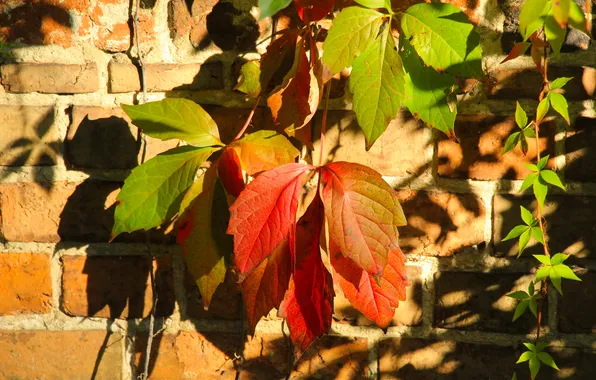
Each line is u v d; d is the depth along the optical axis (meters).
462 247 1.92
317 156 1.91
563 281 1.91
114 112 1.91
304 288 1.82
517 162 1.91
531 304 1.86
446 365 1.92
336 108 1.91
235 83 1.91
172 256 1.92
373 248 1.78
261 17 1.73
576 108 1.90
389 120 1.81
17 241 1.92
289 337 1.93
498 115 1.90
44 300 1.93
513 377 1.88
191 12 1.90
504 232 1.91
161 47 1.91
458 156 1.91
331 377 1.93
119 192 1.87
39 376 1.93
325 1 1.84
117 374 1.93
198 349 1.93
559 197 1.91
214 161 1.91
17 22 1.90
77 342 1.93
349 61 1.81
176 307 1.93
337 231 1.79
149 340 1.91
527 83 1.90
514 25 1.89
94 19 1.90
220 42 1.90
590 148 1.90
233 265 1.92
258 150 1.83
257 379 1.93
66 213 1.92
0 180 1.91
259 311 1.82
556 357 1.91
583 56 1.90
